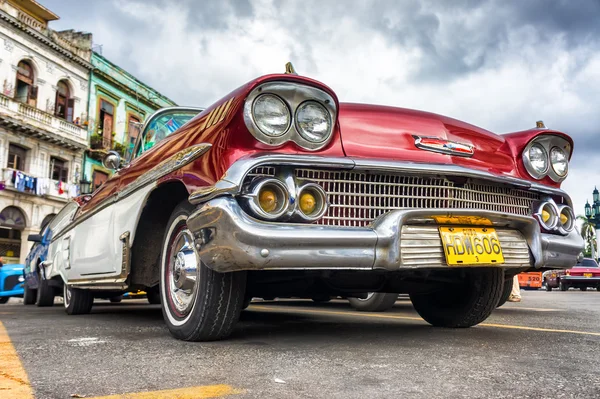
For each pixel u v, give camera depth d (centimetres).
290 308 533
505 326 326
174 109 387
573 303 697
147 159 295
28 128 1928
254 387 149
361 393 142
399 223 215
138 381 158
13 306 677
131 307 611
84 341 249
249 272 251
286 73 220
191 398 137
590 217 3388
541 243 259
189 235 247
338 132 230
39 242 669
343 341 244
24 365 185
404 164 228
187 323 238
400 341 245
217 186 205
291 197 207
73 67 2161
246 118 209
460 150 254
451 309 308
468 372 172
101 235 357
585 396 142
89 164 2255
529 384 155
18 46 1914
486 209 256
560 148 298
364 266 209
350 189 225
